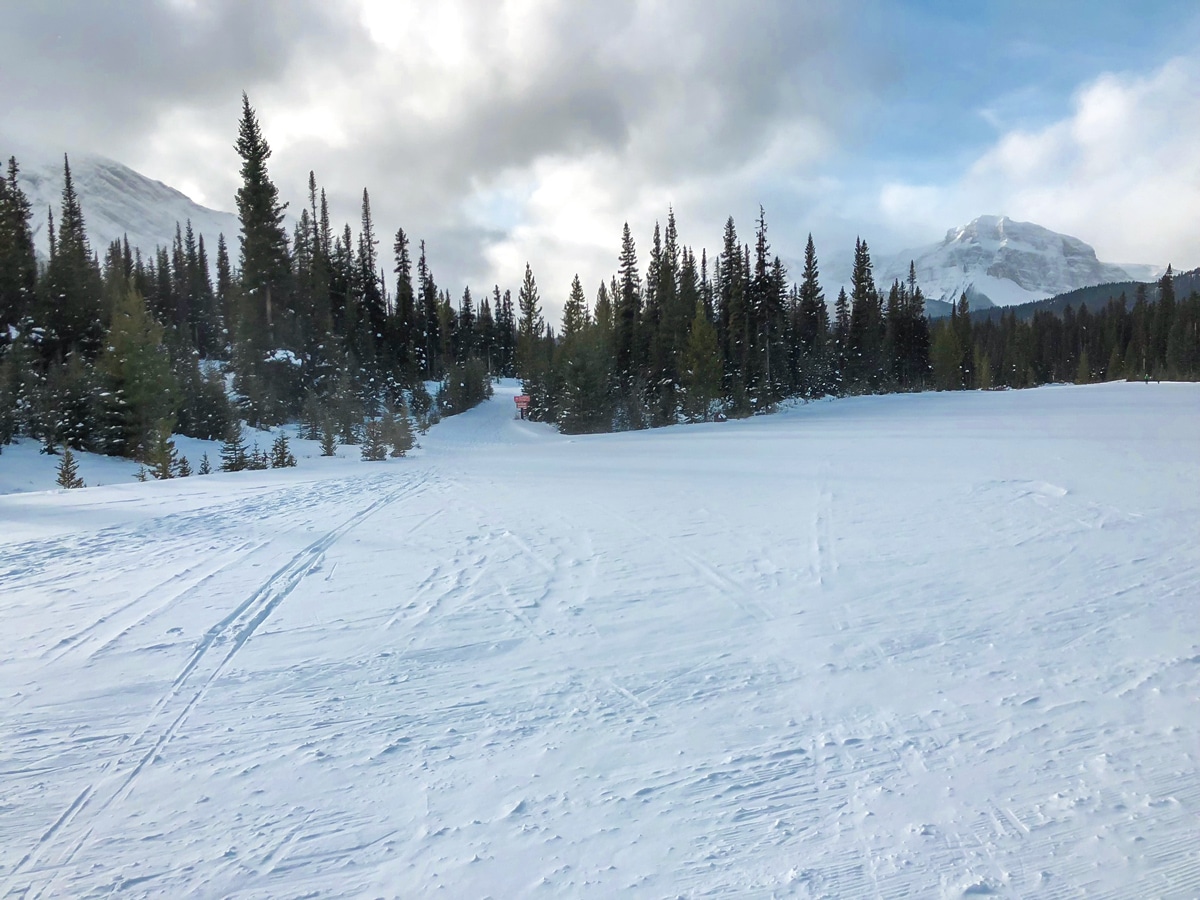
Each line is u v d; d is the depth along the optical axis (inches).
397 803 129.5
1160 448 589.6
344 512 450.3
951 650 195.5
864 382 2336.4
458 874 110.0
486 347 4074.8
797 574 274.2
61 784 136.0
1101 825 119.4
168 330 1364.4
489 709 167.3
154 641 213.2
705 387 1679.4
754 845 116.3
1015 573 261.0
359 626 226.1
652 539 346.6
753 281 2153.1
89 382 979.3
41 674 188.4
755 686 177.6
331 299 2171.5
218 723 161.2
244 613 239.9
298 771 140.6
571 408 1716.3
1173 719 152.9
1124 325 3595.0
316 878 109.7
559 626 223.9
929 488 455.8
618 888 106.6
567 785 134.6
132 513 444.5
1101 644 194.2
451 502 491.5
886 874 109.0
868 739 150.3
